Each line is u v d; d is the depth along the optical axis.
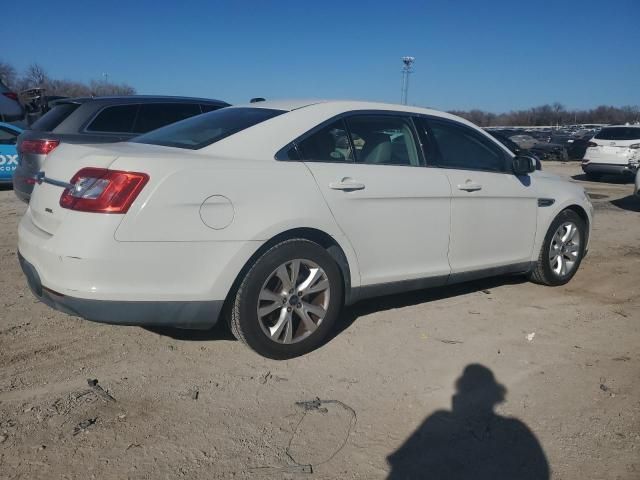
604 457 2.87
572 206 5.52
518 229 5.03
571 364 3.89
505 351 4.05
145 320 3.26
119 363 3.62
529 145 29.22
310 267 3.72
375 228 3.99
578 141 27.34
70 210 3.17
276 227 3.49
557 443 2.97
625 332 4.50
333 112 4.04
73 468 2.61
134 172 3.14
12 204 9.18
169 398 3.24
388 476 2.67
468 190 4.55
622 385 3.61
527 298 5.21
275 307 3.62
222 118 4.09
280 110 3.99
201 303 3.34
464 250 4.61
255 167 3.53
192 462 2.69
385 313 4.68
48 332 4.02
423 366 3.76
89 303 3.11
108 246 3.08
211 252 3.31
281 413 3.14
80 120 7.14
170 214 3.19
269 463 2.71
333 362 3.77
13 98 13.80
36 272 3.29
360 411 3.20
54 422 2.95
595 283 5.80
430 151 4.46
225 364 3.67
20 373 3.44
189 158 3.35
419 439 2.96
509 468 2.76
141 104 7.57
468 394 3.43
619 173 15.86
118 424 2.96
